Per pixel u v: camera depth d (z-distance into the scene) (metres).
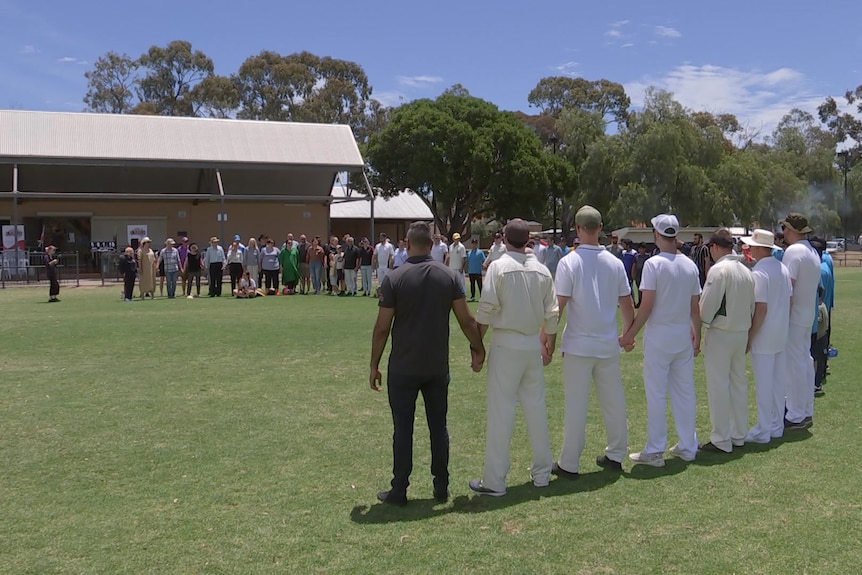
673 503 5.11
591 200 50.72
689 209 45.78
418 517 4.93
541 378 5.49
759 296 6.53
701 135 48.31
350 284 24.06
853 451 6.32
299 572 4.12
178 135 37.06
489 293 5.26
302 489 5.50
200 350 11.95
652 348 6.05
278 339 13.20
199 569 4.16
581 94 82.88
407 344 5.15
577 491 5.42
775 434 6.84
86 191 37.84
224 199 36.59
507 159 47.66
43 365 10.59
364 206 55.59
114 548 4.45
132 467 6.01
